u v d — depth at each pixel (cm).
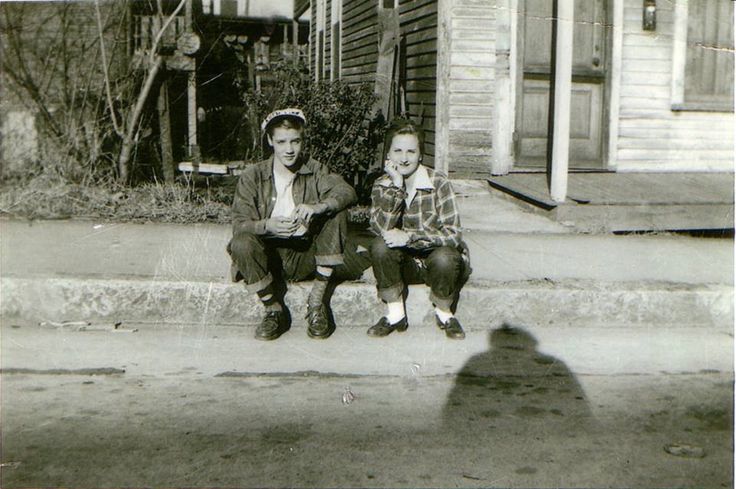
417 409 301
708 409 305
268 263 385
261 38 1498
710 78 767
